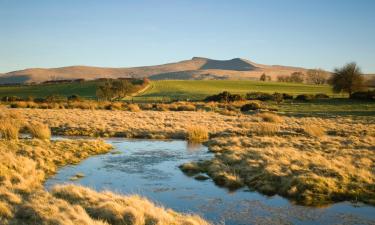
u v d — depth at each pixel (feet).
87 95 394.93
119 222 40.86
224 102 275.39
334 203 54.39
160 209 45.65
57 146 90.38
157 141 117.70
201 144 111.75
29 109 205.77
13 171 61.11
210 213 49.37
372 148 95.96
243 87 479.00
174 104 256.32
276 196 57.88
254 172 69.21
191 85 482.28
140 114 193.26
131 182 65.10
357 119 185.37
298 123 162.50
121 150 98.94
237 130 134.51
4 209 41.24
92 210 43.42
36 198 46.47
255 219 47.21
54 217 38.93
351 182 61.67
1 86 487.20
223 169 72.18
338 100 284.61
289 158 76.79
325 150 90.58
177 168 77.15
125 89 337.93
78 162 81.10
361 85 322.34
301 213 49.73
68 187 51.39
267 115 172.04
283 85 527.40
